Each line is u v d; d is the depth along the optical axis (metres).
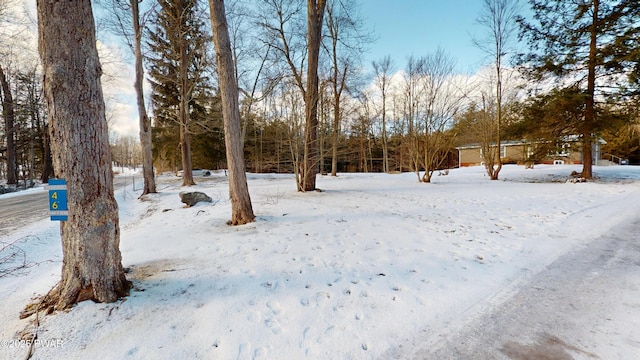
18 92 19.34
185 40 13.29
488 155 12.94
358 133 28.75
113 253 2.52
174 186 13.55
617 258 3.39
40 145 23.34
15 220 6.66
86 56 2.35
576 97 9.61
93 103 2.39
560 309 2.36
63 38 2.25
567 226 4.78
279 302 2.48
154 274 3.04
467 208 6.41
